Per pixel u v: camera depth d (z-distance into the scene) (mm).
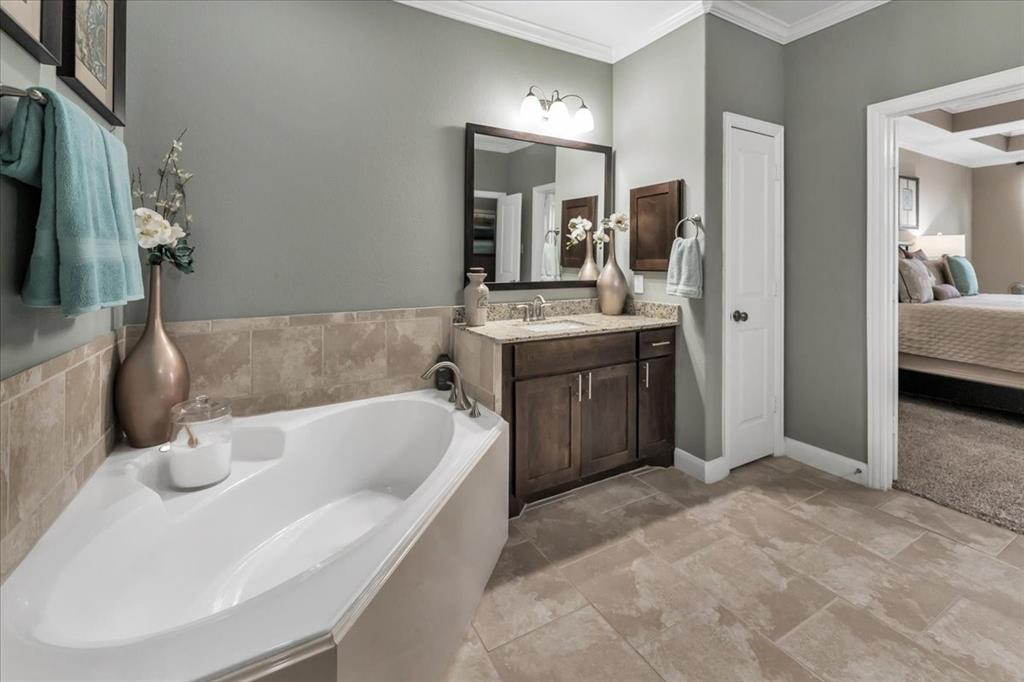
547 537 2252
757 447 3088
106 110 1656
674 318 2992
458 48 2764
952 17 2316
